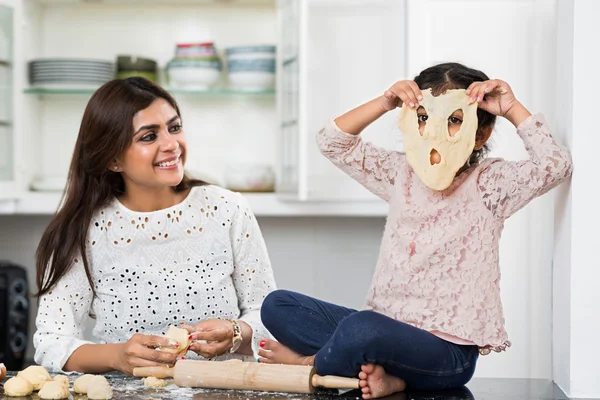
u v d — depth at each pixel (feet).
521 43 6.98
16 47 8.70
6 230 9.64
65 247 5.55
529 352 6.81
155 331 5.70
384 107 5.03
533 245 6.77
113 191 5.74
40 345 5.42
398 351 4.37
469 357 4.61
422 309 4.63
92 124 5.42
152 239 5.65
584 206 4.59
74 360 5.29
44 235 5.63
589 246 4.59
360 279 9.68
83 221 5.57
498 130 6.80
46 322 5.53
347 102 8.22
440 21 7.22
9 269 8.68
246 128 9.66
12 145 8.67
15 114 8.70
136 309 5.64
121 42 9.61
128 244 5.63
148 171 5.41
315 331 4.94
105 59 9.58
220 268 5.79
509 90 4.71
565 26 4.81
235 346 5.43
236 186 8.96
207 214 5.79
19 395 4.58
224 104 9.66
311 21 8.00
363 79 8.22
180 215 5.71
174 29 9.61
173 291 5.64
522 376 6.83
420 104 4.70
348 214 8.44
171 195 5.78
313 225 9.70
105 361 5.13
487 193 4.71
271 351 5.03
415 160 4.67
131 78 5.61
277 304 5.00
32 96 9.20
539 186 4.57
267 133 9.65
